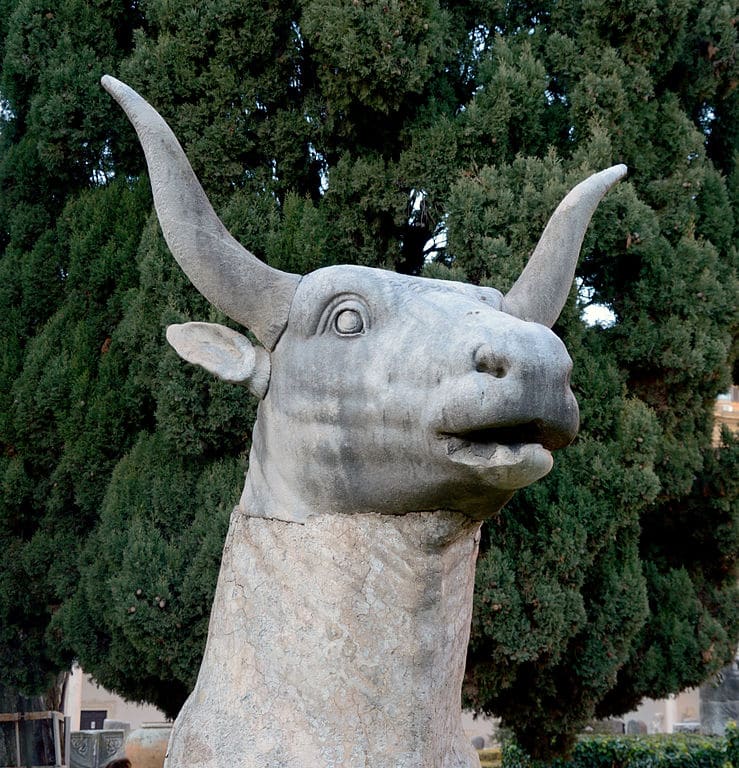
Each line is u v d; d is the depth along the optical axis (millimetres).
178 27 4645
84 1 4934
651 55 4836
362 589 1911
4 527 4578
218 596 2121
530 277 2279
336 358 1947
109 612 4105
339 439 1916
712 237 5066
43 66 4883
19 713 5418
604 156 4477
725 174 5645
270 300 2072
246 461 4113
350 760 1838
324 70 4492
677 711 15883
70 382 4441
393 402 1851
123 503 4133
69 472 4426
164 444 4203
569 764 7805
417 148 4559
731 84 5266
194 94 4691
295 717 1867
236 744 1880
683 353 4637
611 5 4766
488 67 4719
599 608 4223
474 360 1761
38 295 4758
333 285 1995
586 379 4344
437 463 1815
